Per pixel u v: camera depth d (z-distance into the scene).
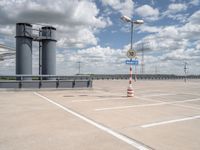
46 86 19.89
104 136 5.82
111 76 69.75
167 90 22.41
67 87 20.72
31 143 5.20
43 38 21.95
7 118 7.96
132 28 16.86
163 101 13.37
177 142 5.38
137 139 5.59
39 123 7.21
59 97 14.95
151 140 5.52
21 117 8.14
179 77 80.75
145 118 8.17
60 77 21.20
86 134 5.99
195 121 7.75
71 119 7.86
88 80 21.67
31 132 6.14
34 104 11.49
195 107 11.06
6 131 6.23
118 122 7.46
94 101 12.95
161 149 4.88
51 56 22.42
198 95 17.19
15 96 15.36
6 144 5.12
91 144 5.17
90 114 8.82
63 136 5.79
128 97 15.33
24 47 20.80
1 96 15.33
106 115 8.65
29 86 19.33
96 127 6.77
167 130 6.49
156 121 7.68
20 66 20.78
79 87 21.20
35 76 19.72
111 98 14.66
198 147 5.04
